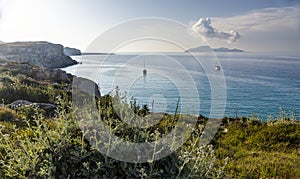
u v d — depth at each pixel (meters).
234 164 5.66
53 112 8.36
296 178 5.07
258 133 7.80
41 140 3.15
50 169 2.77
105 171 3.00
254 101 23.14
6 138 3.15
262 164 5.68
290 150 6.92
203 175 3.54
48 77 27.36
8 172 2.86
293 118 9.80
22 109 7.52
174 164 3.26
